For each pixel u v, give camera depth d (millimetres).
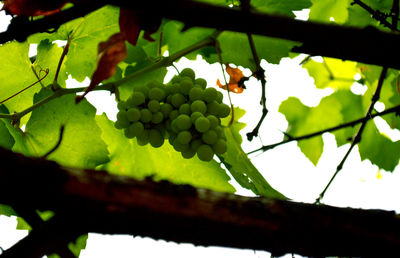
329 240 710
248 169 978
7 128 944
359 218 717
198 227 693
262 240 705
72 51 988
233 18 725
